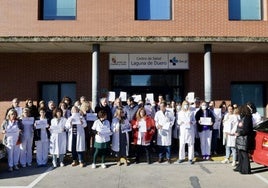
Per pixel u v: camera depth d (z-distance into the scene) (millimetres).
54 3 16000
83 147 11266
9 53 16062
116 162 11914
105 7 15602
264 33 15812
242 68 16219
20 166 11422
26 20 15602
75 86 16266
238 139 10188
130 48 14945
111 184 9164
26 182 9422
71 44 14016
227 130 11422
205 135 12102
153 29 15570
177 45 14203
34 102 15984
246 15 16141
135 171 10602
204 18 15633
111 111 12336
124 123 11461
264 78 16250
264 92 16500
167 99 16672
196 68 16078
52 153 11188
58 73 16062
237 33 15711
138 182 9344
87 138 12133
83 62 16094
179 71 16719
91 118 11938
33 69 16078
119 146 11406
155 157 12648
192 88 16047
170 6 15961
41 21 15594
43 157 11438
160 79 16719
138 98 13781
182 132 11680
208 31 15594
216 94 16094
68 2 15984
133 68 16094
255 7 16188
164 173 10344
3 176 10133
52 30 15570
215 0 15695
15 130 10906
